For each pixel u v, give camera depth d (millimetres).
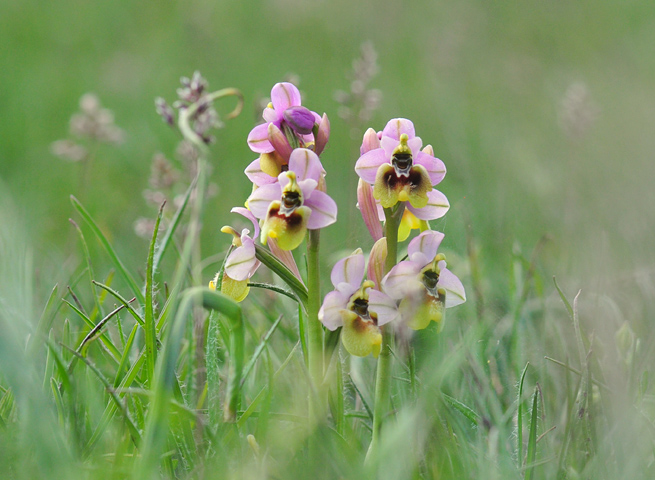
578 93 1484
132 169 1850
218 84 2455
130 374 990
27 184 1649
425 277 988
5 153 1926
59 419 984
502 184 1278
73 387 982
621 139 1569
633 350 1020
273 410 1027
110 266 1165
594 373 1024
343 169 1642
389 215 991
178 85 2457
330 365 986
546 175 1396
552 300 1090
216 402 989
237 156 1856
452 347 1043
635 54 2537
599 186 1282
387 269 991
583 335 1033
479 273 1084
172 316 953
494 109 1977
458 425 994
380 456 962
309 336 988
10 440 965
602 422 1008
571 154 1430
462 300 994
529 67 2410
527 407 1021
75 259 1166
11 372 956
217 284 1012
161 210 994
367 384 1044
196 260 980
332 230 1319
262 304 1104
